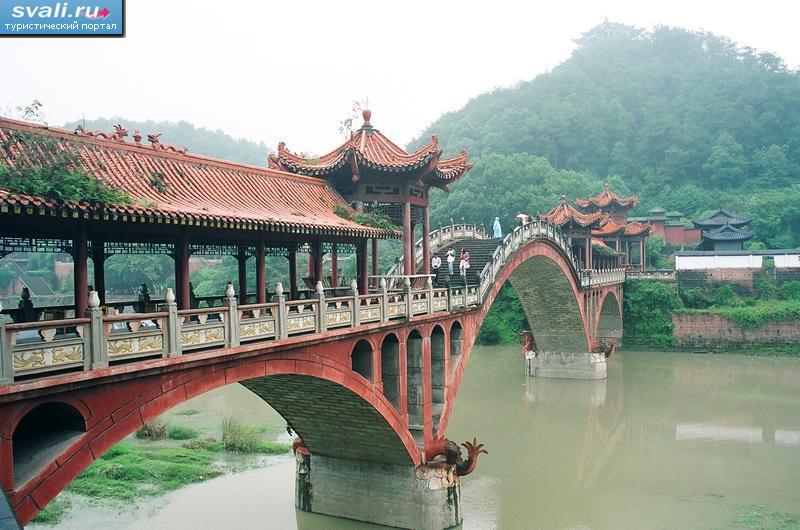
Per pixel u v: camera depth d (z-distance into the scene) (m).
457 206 99.00
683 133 137.25
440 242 44.94
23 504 13.09
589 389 56.31
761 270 76.94
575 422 46.16
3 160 15.35
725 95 144.00
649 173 133.62
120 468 33.38
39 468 13.38
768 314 72.19
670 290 76.06
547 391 55.88
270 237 22.69
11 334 12.42
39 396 13.02
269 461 35.94
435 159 28.52
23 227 15.27
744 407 49.28
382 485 28.48
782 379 58.69
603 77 164.25
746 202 109.25
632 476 35.12
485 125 151.50
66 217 14.84
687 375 61.22
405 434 27.08
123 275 52.41
